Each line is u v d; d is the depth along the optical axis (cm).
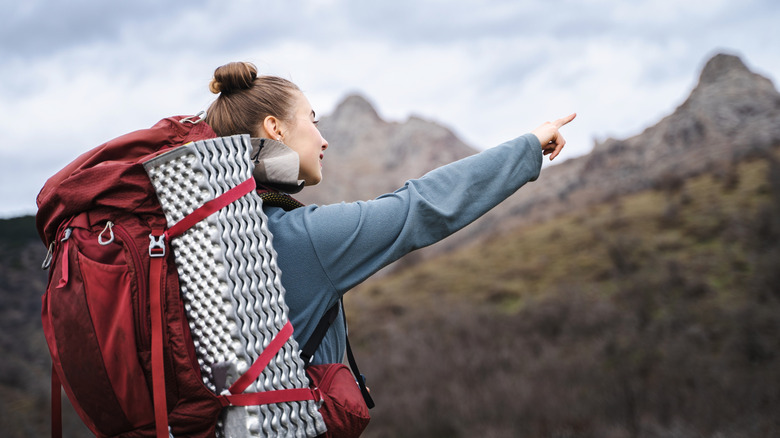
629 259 2517
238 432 96
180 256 100
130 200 102
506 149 119
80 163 110
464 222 113
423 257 4488
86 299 98
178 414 97
